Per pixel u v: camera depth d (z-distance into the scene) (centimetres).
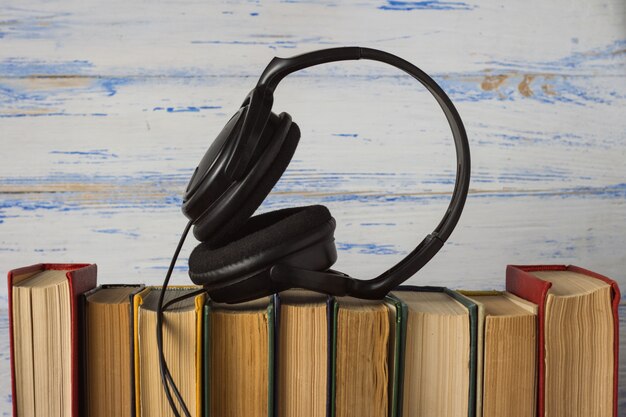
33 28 105
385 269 111
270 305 69
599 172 111
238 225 66
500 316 69
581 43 110
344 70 108
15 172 107
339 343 67
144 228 109
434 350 70
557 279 76
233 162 62
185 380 68
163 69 107
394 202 110
